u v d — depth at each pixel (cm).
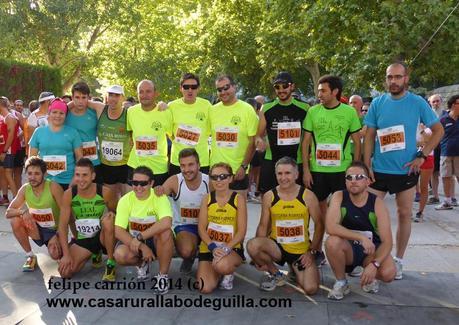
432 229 709
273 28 1800
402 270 529
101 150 604
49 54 2403
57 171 573
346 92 1305
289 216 475
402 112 488
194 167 499
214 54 2297
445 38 1052
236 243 474
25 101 1766
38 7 2172
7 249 611
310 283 462
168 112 577
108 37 2623
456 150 830
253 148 559
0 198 905
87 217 513
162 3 2784
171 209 493
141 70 2530
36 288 482
